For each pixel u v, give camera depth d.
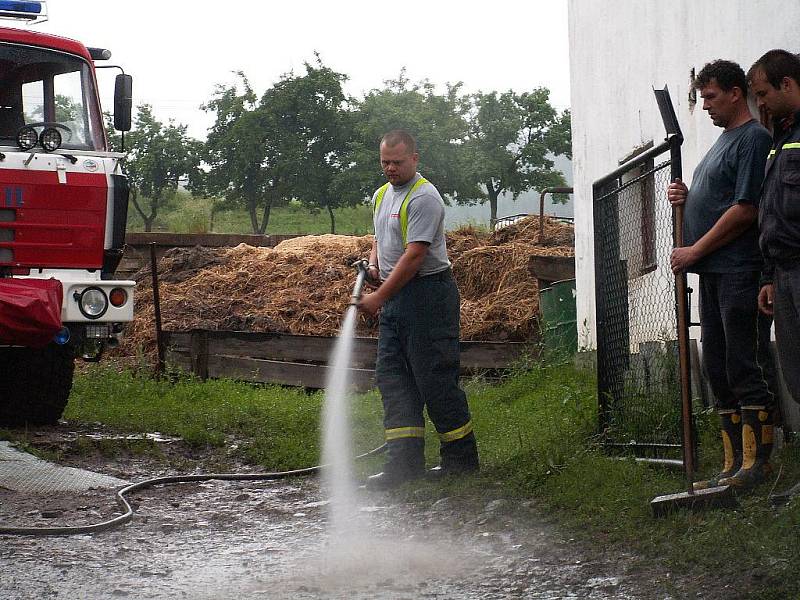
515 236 17.25
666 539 4.78
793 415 6.37
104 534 5.72
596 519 5.30
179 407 11.02
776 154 4.96
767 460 5.38
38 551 5.24
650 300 7.57
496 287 15.56
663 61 9.71
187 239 19.95
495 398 10.78
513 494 6.13
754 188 5.23
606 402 7.38
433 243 6.71
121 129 9.51
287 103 71.75
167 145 72.25
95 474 7.63
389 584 4.52
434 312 6.70
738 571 4.17
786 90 4.91
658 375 6.83
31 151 9.02
